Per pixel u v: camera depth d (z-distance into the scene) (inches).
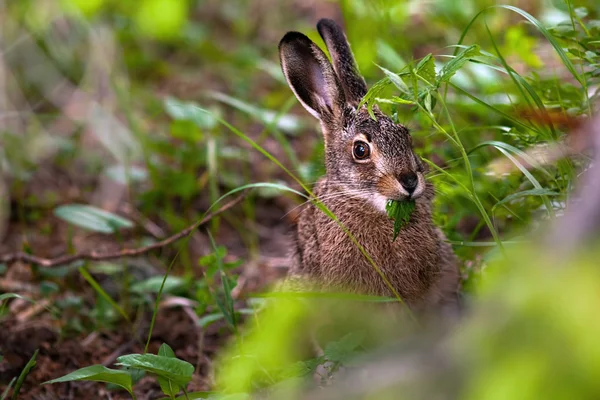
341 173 378.3
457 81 452.8
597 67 336.8
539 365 150.4
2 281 456.4
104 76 630.5
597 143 211.6
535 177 363.3
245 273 479.8
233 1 762.8
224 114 621.9
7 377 374.0
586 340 147.1
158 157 581.9
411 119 415.5
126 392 362.9
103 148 602.2
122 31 667.4
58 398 362.3
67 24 662.5
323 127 399.5
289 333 320.2
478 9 536.4
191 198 544.1
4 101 602.2
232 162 567.2
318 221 384.5
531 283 156.1
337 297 299.9
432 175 381.7
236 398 278.8
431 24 615.5
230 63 679.7
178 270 480.4
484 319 164.9
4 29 636.1
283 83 588.7
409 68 320.5
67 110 634.2
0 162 543.2
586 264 152.1
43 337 402.3
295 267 413.1
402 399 171.9
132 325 404.5
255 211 541.3
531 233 325.1
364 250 370.3
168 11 650.8
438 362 171.0
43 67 658.8
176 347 404.5
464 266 399.5
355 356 301.9
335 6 726.5
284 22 730.2
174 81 682.2
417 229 370.6
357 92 400.8
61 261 436.1
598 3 442.9
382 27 486.6
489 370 156.3
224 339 404.2
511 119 341.4
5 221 528.1
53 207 544.1
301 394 255.0
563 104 358.3
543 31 324.2
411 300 372.2
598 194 163.0
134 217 506.3
